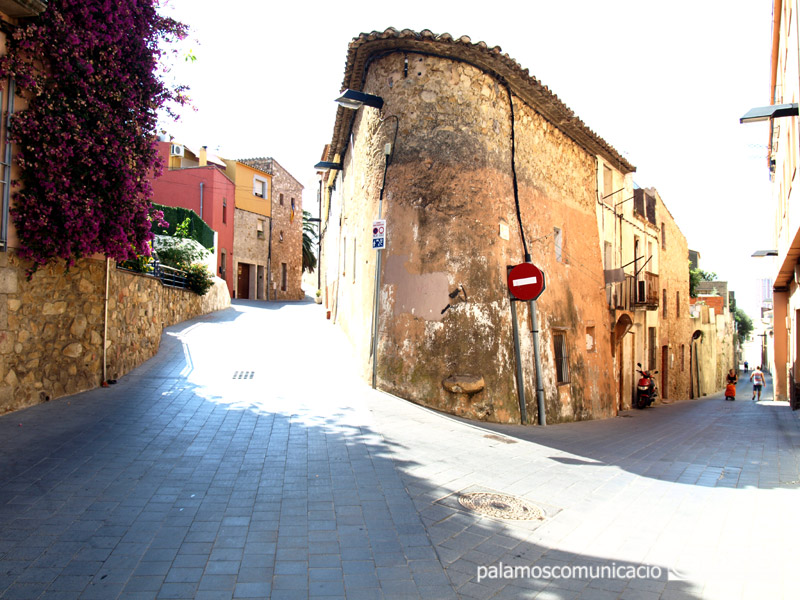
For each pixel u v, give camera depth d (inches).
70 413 292.8
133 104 318.3
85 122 299.0
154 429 279.0
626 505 233.0
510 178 464.8
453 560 169.5
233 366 450.6
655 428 528.7
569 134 593.3
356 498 211.0
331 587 148.8
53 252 294.7
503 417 412.5
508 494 234.7
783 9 518.3
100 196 308.0
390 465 252.5
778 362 905.5
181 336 566.3
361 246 501.7
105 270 362.0
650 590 154.8
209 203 1179.3
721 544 188.5
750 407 819.4
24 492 194.7
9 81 272.7
